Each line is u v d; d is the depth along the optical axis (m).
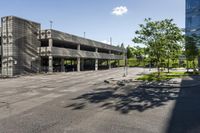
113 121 7.16
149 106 9.56
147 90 15.04
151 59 24.72
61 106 9.70
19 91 15.16
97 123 6.93
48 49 37.72
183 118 7.48
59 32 39.53
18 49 34.28
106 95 12.91
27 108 9.30
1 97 12.46
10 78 28.70
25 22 35.91
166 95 12.70
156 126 6.58
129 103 10.28
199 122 6.98
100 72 43.66
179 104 9.98
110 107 9.41
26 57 35.91
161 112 8.40
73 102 10.67
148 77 25.20
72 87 17.58
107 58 63.69
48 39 38.12
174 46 23.69
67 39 41.94
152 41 23.59
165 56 24.28
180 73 32.50
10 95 13.26
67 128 6.43
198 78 23.36
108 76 30.97
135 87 16.86
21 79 26.66
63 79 26.27
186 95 12.66
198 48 34.47
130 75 32.00
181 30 23.45
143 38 24.08
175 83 18.50
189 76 26.47
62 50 40.84
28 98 12.03
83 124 6.83
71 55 43.91
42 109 9.07
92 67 68.44
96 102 10.62
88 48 59.34
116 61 84.44
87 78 27.66
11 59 33.25
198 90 14.82
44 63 44.59
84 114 8.16
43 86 18.44
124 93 13.69
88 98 11.85
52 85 19.25
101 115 7.99
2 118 7.64
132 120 7.27
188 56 35.38
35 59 37.94
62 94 13.53
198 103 10.19
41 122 7.09
